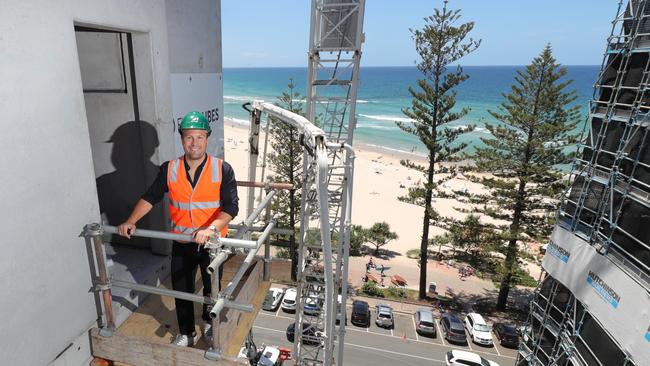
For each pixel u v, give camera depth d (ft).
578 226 30.30
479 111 342.44
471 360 54.75
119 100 12.26
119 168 13.01
